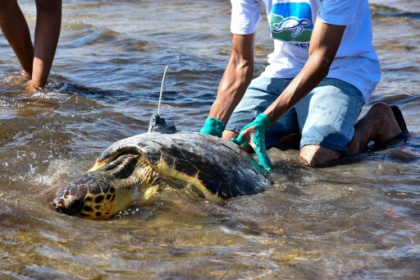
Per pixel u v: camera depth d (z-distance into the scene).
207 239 2.47
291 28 3.74
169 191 2.89
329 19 3.29
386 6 10.13
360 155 3.80
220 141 3.28
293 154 3.81
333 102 3.73
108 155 2.97
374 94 5.25
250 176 3.14
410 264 2.24
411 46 7.41
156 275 2.14
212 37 7.93
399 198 2.98
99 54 6.75
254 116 3.91
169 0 11.27
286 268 2.21
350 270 2.20
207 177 2.92
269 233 2.55
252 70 3.71
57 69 5.94
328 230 2.59
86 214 2.67
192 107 4.84
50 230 2.53
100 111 4.48
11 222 2.59
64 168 3.30
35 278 2.10
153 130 3.22
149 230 2.57
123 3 10.84
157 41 7.53
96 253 2.32
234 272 2.17
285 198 2.98
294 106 3.74
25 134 3.84
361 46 3.89
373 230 2.57
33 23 8.70
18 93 4.87
